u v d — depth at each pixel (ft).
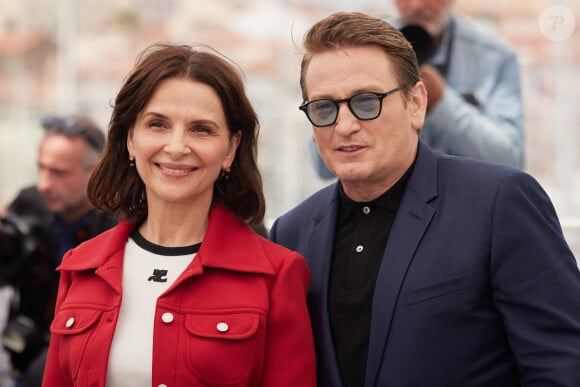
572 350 7.78
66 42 39.70
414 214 8.63
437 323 8.18
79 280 9.15
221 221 9.10
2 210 15.10
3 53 39.09
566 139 22.03
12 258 14.46
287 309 8.70
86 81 38.60
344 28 8.57
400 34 8.75
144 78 8.71
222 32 37.93
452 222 8.43
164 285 8.76
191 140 8.67
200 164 8.70
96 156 14.80
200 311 8.56
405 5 12.54
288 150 21.25
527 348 7.93
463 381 8.13
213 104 8.71
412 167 8.93
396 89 8.57
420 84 8.91
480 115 12.33
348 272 8.84
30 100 37.27
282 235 9.80
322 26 8.70
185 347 8.40
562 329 7.88
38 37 39.70
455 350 8.14
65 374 8.95
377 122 8.48
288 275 8.82
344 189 9.05
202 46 9.16
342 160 8.59
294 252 9.04
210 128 8.71
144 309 8.69
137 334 8.57
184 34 39.19
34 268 14.58
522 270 8.04
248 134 9.20
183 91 8.61
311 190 20.58
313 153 13.30
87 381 8.53
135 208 9.36
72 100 37.35
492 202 8.29
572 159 21.74
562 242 8.25
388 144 8.57
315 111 8.62
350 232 9.09
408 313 8.29
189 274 8.58
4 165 32.76
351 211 9.11
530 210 8.20
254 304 8.61
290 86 30.37
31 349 14.39
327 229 9.18
